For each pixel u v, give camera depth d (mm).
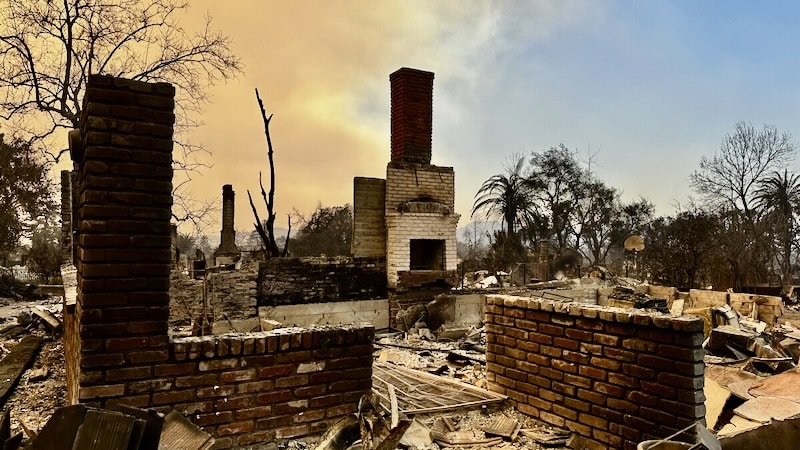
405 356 7477
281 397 3271
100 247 2797
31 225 23844
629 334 3611
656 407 3396
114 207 2830
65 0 12906
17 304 17203
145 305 2904
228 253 16344
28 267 24531
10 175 19734
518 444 3854
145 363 2896
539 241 27062
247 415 3168
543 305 4277
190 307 9203
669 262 17781
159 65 14148
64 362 6562
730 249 17734
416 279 9883
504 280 16688
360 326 3619
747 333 7738
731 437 2707
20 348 7500
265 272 9156
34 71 12977
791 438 2779
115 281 2828
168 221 2971
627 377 3600
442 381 5340
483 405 4504
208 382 3062
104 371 2797
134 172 2879
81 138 3172
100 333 2787
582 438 3893
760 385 5043
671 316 3402
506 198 27797
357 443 2881
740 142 23859
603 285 13219
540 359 4309
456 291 10375
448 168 10453
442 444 3814
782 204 22812
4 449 2566
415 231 9938
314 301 9484
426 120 10398
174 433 2662
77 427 2016
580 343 3963
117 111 2840
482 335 9133
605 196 30297
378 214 10258
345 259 9820
